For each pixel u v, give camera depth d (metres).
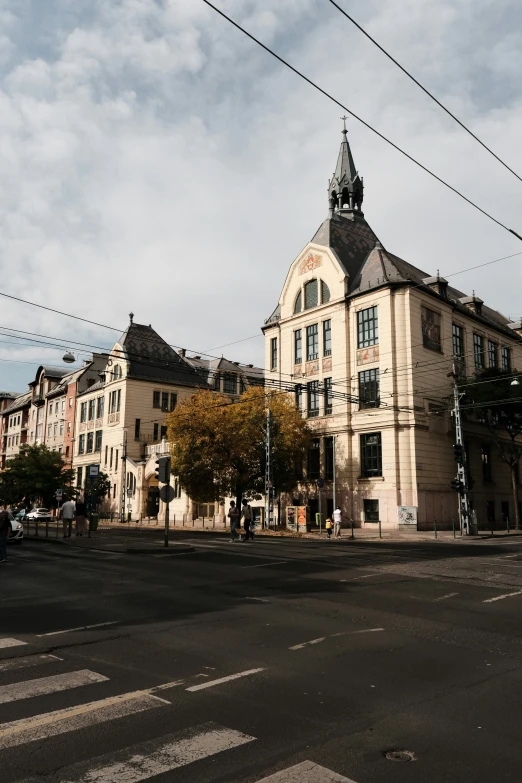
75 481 68.25
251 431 38.59
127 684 6.40
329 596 12.02
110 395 62.59
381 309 41.16
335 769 4.45
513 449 43.22
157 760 4.57
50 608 10.88
